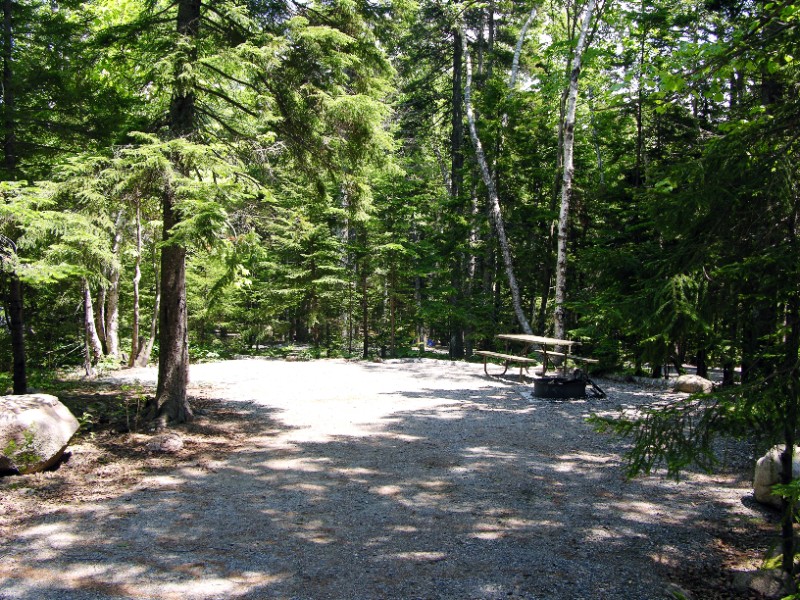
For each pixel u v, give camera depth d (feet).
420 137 76.64
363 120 26.96
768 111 12.58
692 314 10.55
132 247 50.26
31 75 28.48
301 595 12.35
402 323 73.56
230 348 73.97
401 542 15.19
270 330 71.61
